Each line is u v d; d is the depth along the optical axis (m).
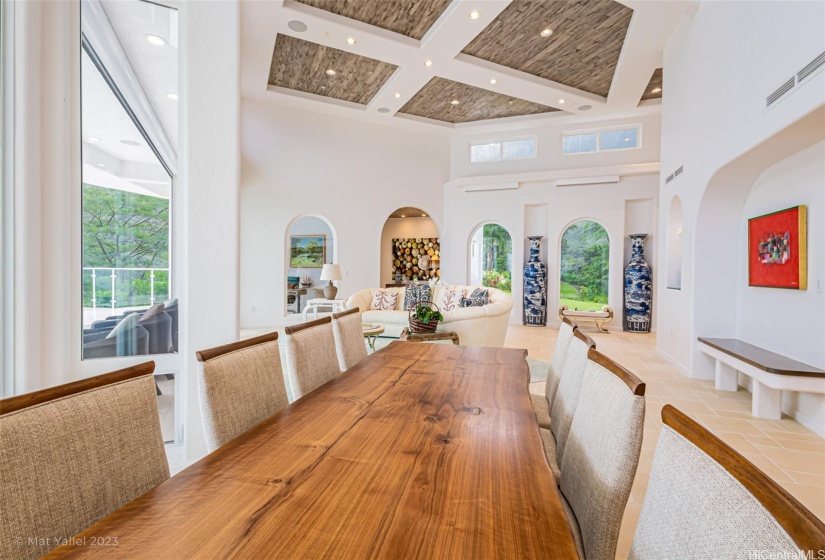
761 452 2.52
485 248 8.55
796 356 3.08
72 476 0.79
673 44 4.75
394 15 4.64
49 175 1.80
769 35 2.77
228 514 0.71
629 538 1.73
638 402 0.94
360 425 1.14
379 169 8.16
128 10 2.13
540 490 0.80
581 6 4.41
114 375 0.93
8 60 1.65
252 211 7.29
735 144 3.25
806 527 0.45
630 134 7.53
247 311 7.30
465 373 1.73
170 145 2.24
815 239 2.88
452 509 0.73
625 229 7.53
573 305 7.94
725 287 4.04
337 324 2.12
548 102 6.77
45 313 1.80
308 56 5.70
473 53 5.41
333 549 0.62
